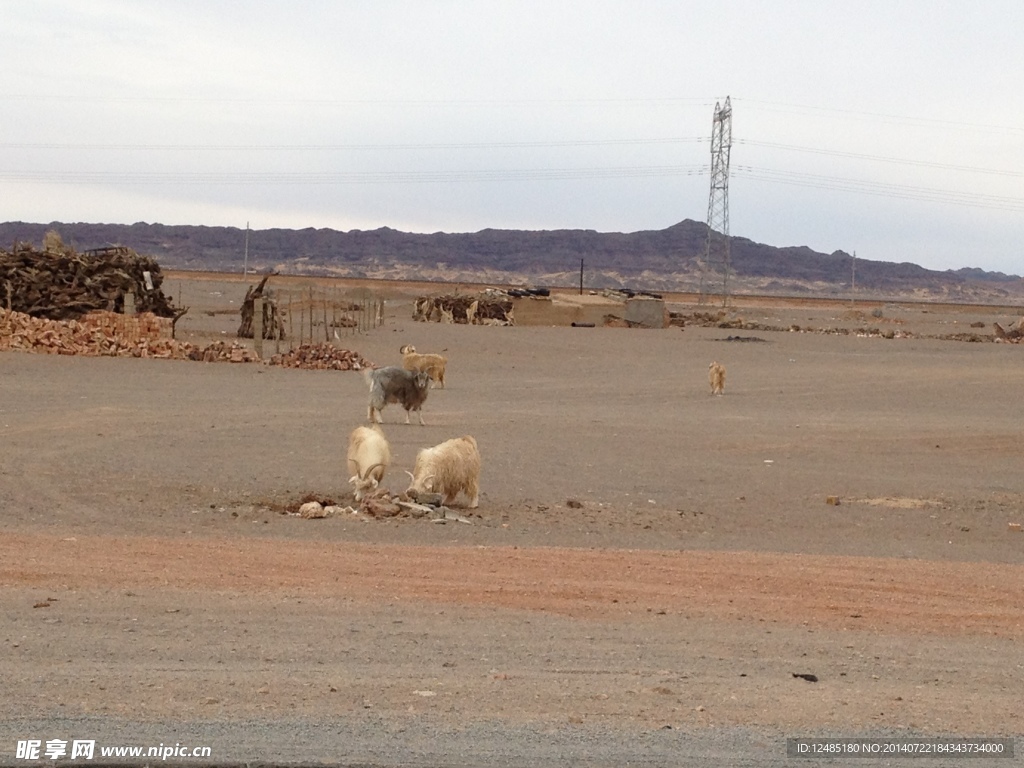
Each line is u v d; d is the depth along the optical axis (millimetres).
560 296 96188
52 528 15016
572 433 28641
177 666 8109
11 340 43719
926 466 26016
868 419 34250
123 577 11320
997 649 9945
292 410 30953
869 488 22625
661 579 12594
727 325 92000
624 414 33781
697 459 25500
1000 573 14344
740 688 8172
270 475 20328
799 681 8477
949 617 11258
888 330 93188
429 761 6352
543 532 16391
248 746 6484
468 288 180125
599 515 18156
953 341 76250
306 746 6520
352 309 85562
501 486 20469
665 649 9328
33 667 7957
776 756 6691
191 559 12531
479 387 41719
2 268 54750
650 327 87500
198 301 102125
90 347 44625
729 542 16641
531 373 48781
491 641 9305
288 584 11305
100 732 6641
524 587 11727
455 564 12930
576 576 12523
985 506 21078
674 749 6730
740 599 11680
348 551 13609
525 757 6480
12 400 30609
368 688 7707
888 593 12414
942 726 7398
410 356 40469
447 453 17594
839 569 13953
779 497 21141
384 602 10664
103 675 7805
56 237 59625
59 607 9859
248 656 8469
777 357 60562
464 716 7176
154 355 45156
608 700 7656
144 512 16625
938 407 38531
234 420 28266
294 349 47250
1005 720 7609
